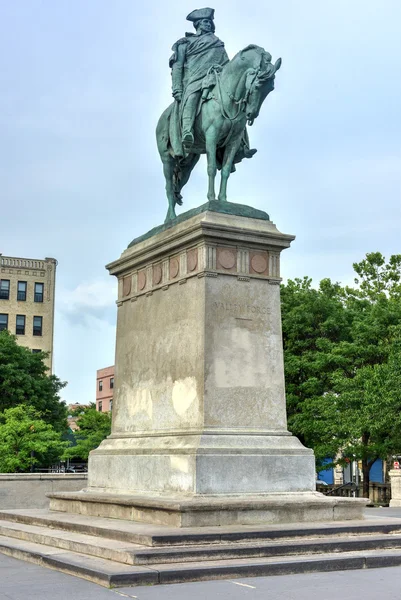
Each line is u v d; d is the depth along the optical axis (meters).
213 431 13.59
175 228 15.38
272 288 14.95
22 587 9.27
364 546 11.40
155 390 15.29
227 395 13.98
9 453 32.09
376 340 37.19
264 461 13.53
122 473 15.14
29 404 53.34
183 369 14.48
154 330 15.66
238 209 14.97
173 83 15.87
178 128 16.09
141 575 9.33
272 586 9.24
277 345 14.77
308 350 40.00
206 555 10.30
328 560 10.41
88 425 48.88
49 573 10.31
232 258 14.62
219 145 15.65
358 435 33.22
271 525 12.21
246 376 14.27
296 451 13.94
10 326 77.44
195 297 14.42
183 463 13.29
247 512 12.35
